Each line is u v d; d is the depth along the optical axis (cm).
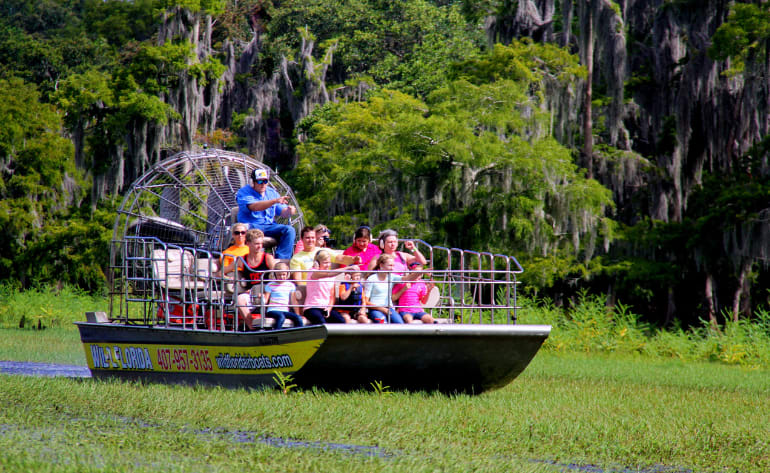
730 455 1983
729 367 4816
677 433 2220
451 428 2152
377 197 7388
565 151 6800
